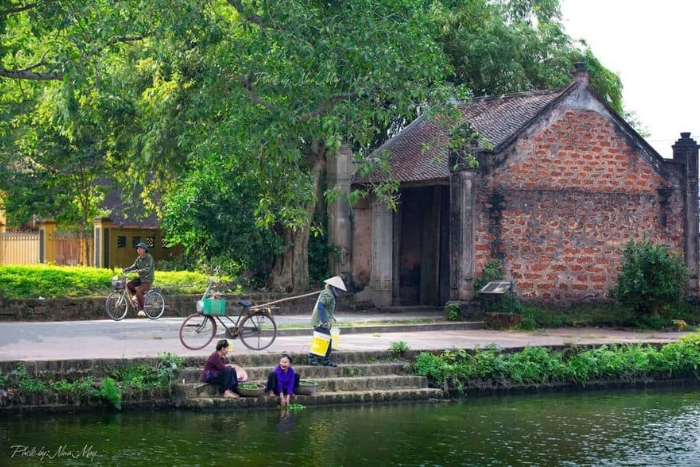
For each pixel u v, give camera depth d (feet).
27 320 87.81
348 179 106.73
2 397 54.85
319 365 63.82
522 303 94.07
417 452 49.11
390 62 74.23
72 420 54.29
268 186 78.84
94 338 72.02
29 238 140.87
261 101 77.15
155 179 121.08
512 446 51.01
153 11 75.10
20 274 99.50
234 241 102.06
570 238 96.48
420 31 80.12
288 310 100.37
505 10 135.95
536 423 57.26
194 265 120.98
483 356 67.72
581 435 53.98
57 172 133.90
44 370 56.54
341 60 74.13
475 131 90.99
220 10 93.25
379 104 79.30
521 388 68.64
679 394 69.26
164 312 93.30
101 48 74.13
